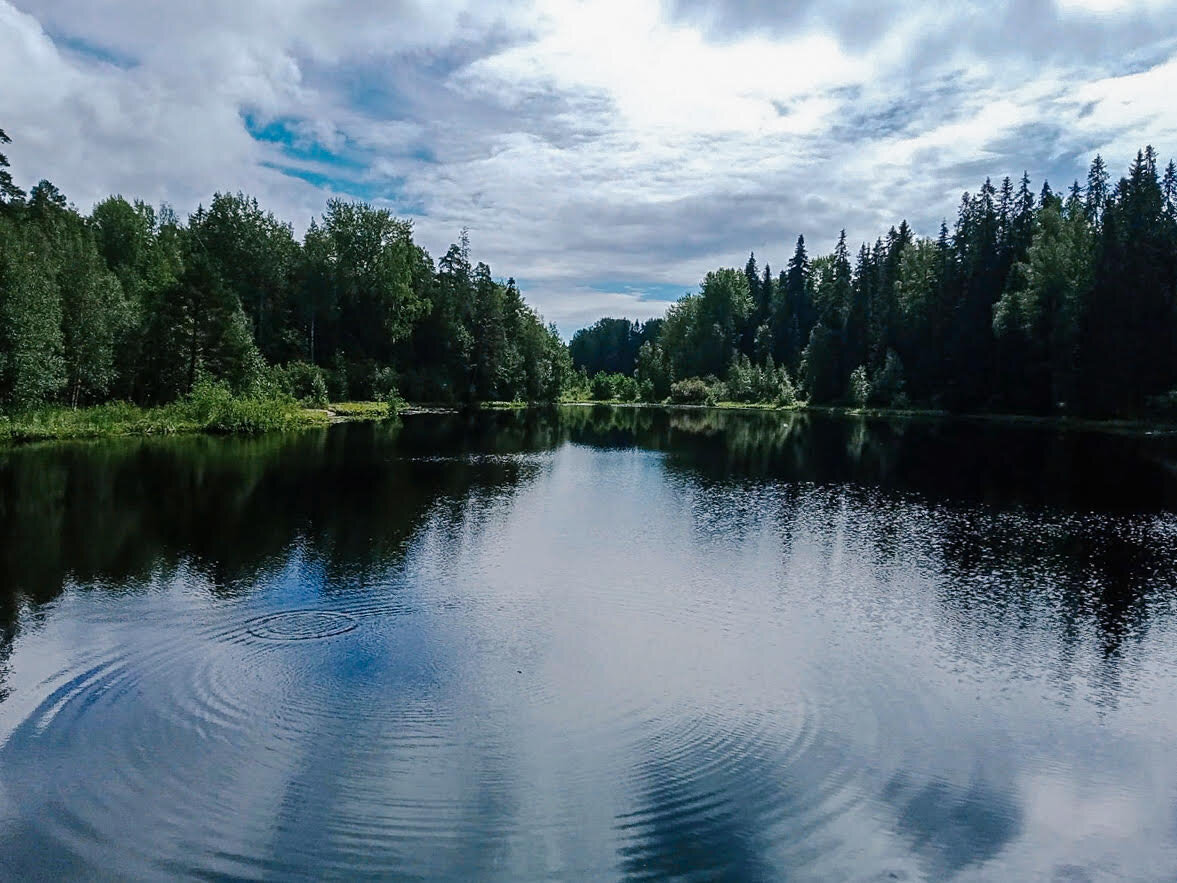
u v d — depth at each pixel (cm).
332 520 2281
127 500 2500
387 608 1538
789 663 1312
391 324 8369
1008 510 2630
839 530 2298
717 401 10644
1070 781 959
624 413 8644
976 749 1032
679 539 2159
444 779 931
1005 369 7388
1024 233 8025
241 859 779
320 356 8081
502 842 812
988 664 1320
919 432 5872
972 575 1833
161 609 1496
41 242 4997
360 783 918
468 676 1230
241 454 3719
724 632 1452
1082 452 4391
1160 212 6744
